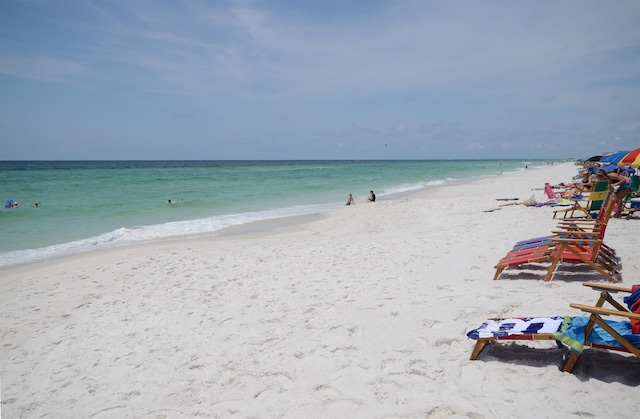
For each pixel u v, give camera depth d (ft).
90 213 60.39
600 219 20.39
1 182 117.60
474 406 10.23
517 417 9.62
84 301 23.40
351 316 16.99
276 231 45.78
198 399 12.18
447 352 13.21
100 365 15.29
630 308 11.32
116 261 32.24
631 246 24.21
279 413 11.00
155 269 28.81
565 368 11.17
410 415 10.22
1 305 23.76
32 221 54.08
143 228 48.62
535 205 46.16
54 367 15.61
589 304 15.89
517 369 11.65
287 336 15.70
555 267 19.48
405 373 12.17
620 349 10.52
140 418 11.62
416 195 81.30
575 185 57.88
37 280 28.58
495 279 20.48
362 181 131.44
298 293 20.88
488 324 12.86
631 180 33.71
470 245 28.32
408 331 14.99
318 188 102.99
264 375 13.03
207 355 14.90
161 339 16.93
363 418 10.35
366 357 13.42
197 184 114.83
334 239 37.88
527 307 16.08
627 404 9.65
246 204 72.18
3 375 15.40
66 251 38.34
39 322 20.71
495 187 91.35
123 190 94.17
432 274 22.48
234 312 19.10
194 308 20.24
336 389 11.78
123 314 20.51
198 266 28.60
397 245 30.63
